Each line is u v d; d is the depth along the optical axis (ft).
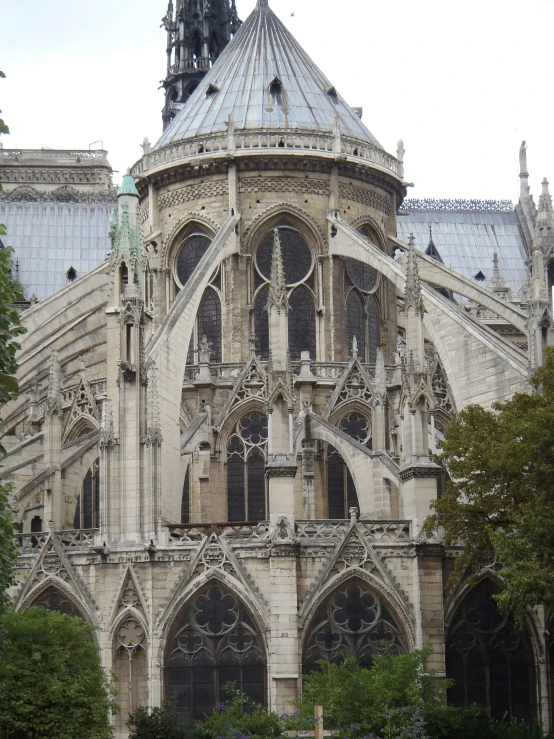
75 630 222.89
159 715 228.63
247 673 238.89
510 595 211.82
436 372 303.07
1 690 195.42
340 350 311.47
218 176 315.58
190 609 241.76
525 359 271.28
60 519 263.70
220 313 310.65
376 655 222.48
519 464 223.51
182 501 284.82
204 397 286.66
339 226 312.29
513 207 460.96
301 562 241.76
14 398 146.61
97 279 313.53
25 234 430.20
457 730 217.56
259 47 333.21
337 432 272.31
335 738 204.64
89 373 306.55
